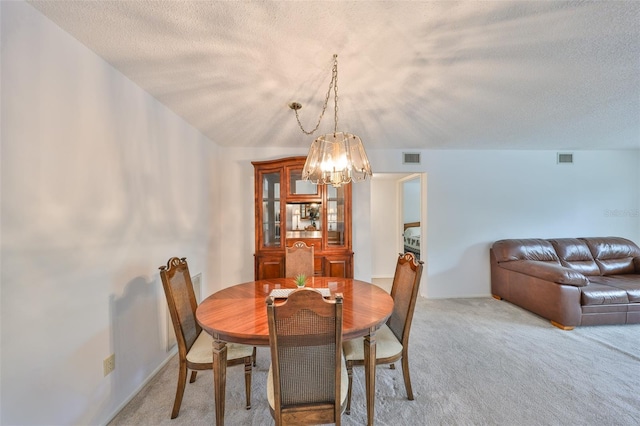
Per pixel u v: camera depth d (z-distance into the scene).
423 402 1.65
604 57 1.57
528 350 2.28
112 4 1.14
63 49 1.29
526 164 3.87
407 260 1.83
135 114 1.83
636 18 1.25
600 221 3.93
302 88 1.92
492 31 1.34
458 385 1.82
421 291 3.91
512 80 1.84
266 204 3.33
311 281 2.16
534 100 2.17
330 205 3.35
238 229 3.59
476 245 3.83
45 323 1.20
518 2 1.16
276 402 1.09
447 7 1.18
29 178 1.14
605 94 2.07
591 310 2.70
